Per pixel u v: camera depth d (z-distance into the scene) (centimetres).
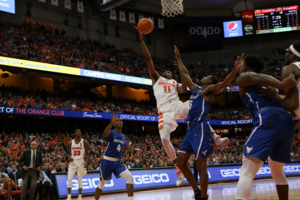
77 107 2200
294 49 323
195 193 424
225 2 3325
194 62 3472
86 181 1045
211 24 3431
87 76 2178
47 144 1802
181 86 487
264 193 770
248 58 320
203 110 407
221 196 732
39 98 2159
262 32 3297
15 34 2239
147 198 795
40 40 2388
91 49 2748
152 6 3269
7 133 2019
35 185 856
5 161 1141
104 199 839
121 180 1121
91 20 2998
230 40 3572
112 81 2450
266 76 289
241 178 283
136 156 1720
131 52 3127
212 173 1432
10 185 809
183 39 3550
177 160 432
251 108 307
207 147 400
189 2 3272
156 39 3456
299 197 596
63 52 2431
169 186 1242
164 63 3206
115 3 1335
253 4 3416
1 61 1802
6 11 2098
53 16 2728
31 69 2034
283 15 3266
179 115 468
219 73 3247
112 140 608
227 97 3319
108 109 2402
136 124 2873
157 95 485
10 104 1889
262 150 275
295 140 2580
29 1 2580
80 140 858
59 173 1005
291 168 1686
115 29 3159
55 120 2350
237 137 2934
